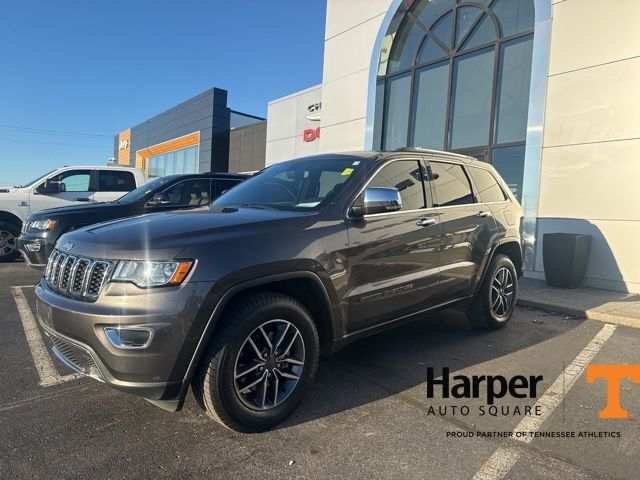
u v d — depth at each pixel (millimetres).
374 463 2689
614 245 7496
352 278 3418
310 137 16500
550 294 7039
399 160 4121
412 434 3014
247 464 2664
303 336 3137
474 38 10031
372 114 12008
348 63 12664
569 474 2600
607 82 7570
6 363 4113
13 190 9883
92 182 10594
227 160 26438
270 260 2936
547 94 8289
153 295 2596
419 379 3877
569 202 8039
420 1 11203
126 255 2682
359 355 4410
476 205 4887
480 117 9898
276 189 4090
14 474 2527
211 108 25938
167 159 31828
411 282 3918
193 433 2984
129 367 2590
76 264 2881
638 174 7254
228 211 3488
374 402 3455
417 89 11320
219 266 2742
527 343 4848
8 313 5672
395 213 3867
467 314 5105
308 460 2713
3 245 9703
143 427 3049
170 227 2939
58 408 3297
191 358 2664
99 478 2514
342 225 3410
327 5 13258
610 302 6457
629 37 7324
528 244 8516
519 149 9117
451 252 4391
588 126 7785
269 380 3029
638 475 2600
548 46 8258
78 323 2711
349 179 3697
